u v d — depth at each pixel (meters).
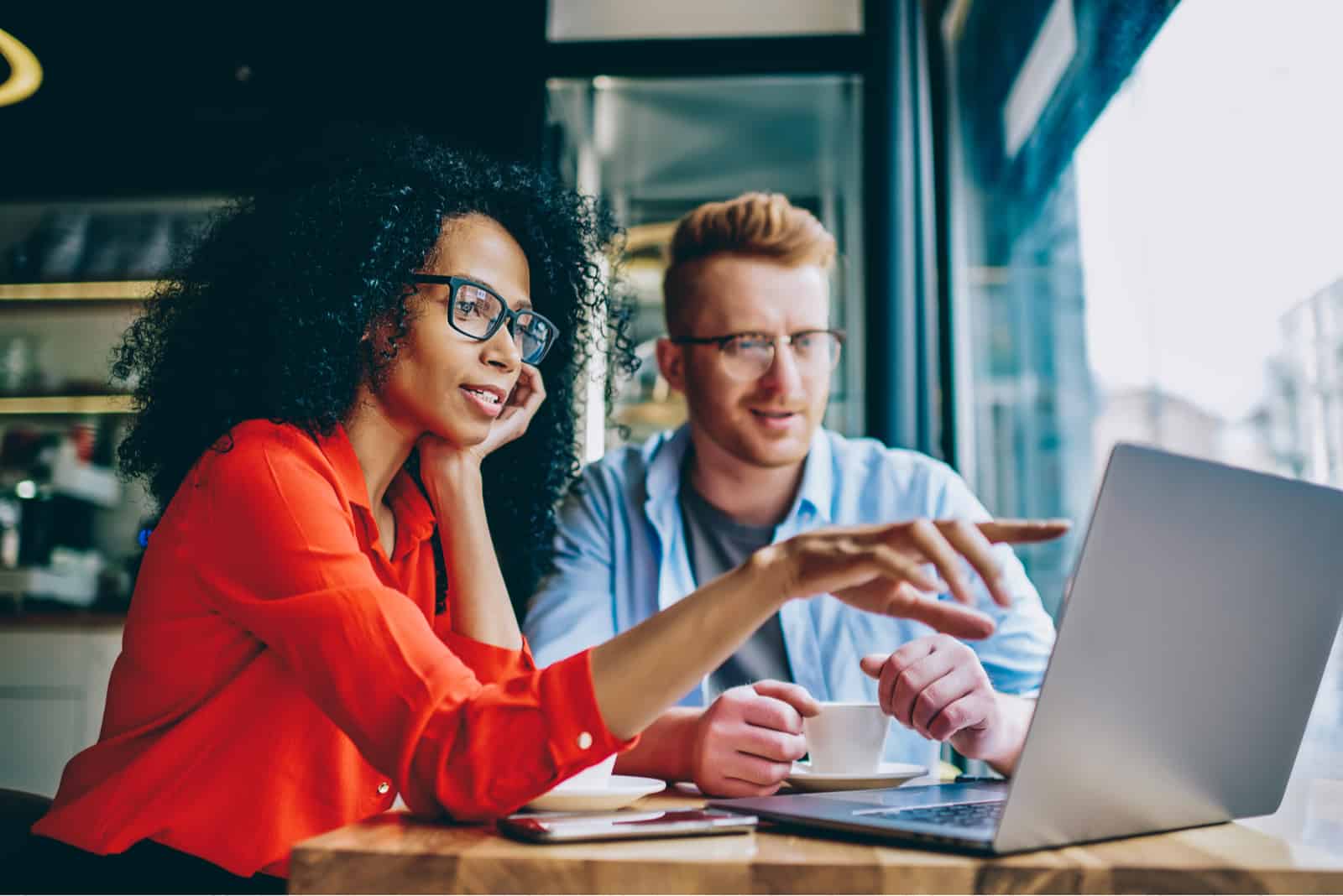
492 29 2.87
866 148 2.66
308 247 1.05
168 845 0.91
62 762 3.03
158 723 0.94
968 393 2.51
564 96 2.85
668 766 0.97
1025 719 1.02
